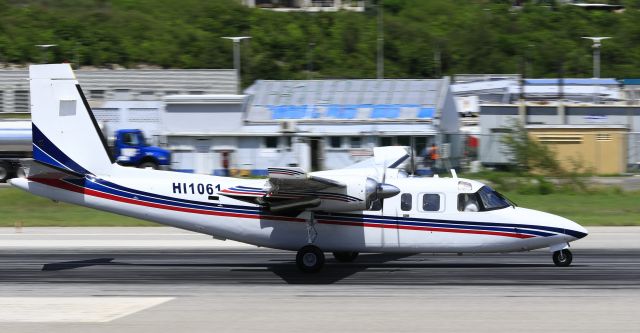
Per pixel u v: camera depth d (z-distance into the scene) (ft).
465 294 187.11
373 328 152.66
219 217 227.81
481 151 549.95
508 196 443.32
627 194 449.06
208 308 172.76
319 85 609.01
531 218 222.48
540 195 447.83
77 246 280.10
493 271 220.84
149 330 152.46
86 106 233.96
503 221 221.25
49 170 226.99
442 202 222.48
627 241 283.79
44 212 393.29
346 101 589.73
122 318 162.81
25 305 177.78
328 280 209.26
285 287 199.21
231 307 173.78
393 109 570.87
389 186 216.95
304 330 151.53
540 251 261.24
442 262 239.50
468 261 241.14
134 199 231.91
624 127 581.94
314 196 215.72
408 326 154.20
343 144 545.44
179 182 230.68
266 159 548.31
